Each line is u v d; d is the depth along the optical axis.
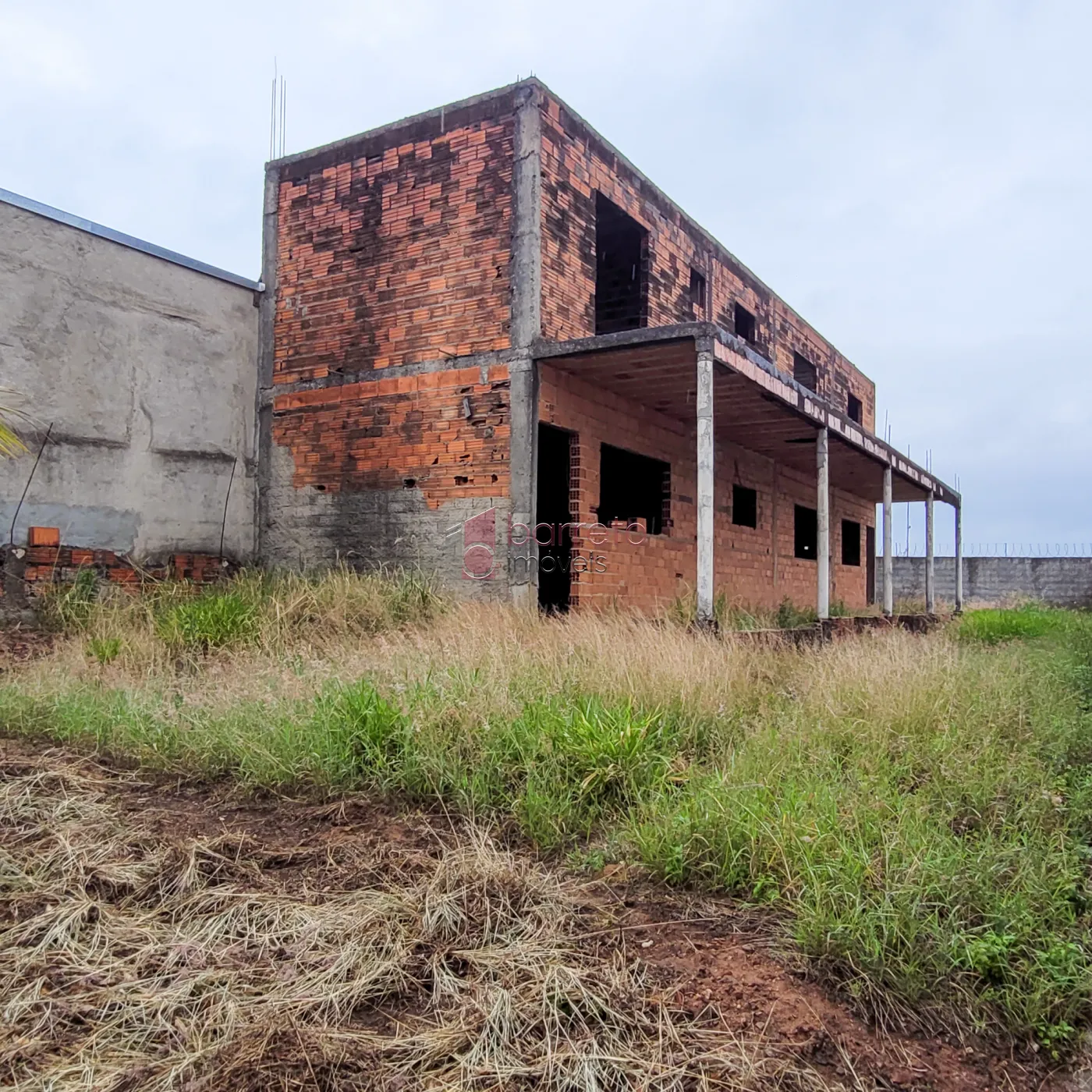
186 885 3.23
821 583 11.31
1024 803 4.09
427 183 10.17
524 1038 2.40
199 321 10.86
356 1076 2.21
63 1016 2.43
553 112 9.74
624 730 4.48
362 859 3.50
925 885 3.06
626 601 10.85
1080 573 25.42
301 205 11.28
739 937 2.99
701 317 13.52
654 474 12.21
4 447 7.63
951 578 26.48
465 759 4.45
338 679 5.50
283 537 11.17
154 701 5.49
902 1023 2.56
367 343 10.60
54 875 3.32
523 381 9.34
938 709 5.60
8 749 5.01
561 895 3.21
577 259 10.14
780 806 3.64
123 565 9.92
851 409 21.69
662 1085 2.22
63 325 9.42
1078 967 2.78
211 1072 2.20
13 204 8.97
